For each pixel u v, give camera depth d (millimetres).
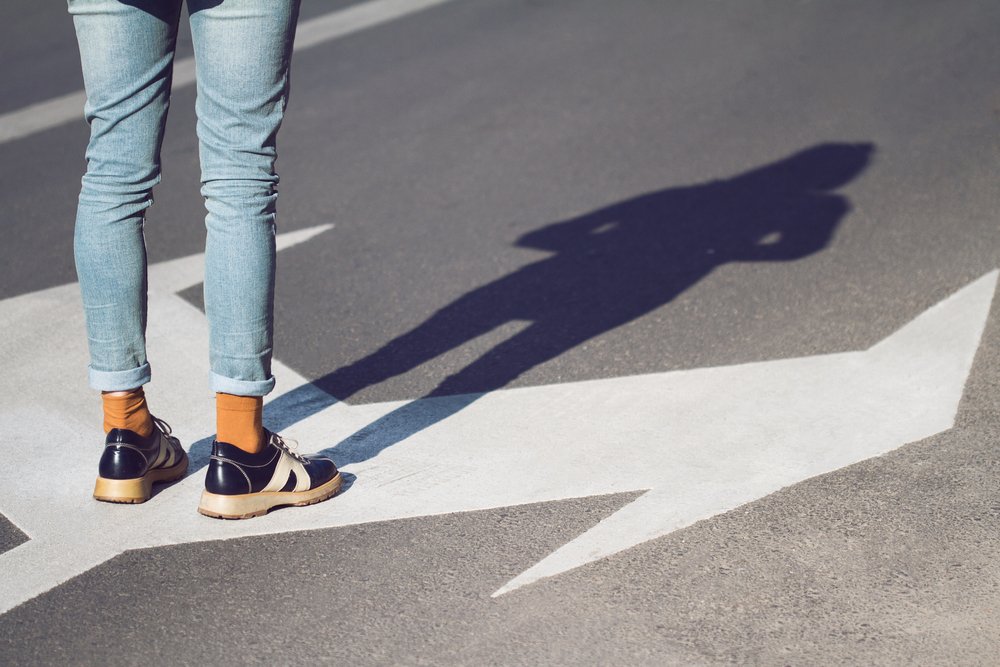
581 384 3865
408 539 2990
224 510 3033
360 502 3168
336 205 5789
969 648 2541
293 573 2857
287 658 2561
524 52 8492
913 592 2727
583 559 2887
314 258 5117
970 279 4574
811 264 4840
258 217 2842
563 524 3041
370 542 2980
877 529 2975
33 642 2625
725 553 2896
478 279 4844
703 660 2520
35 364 4078
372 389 3885
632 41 8625
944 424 3482
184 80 8055
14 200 6043
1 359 4117
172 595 2781
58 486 3262
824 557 2869
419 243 5270
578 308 4523
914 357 3945
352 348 4219
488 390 3852
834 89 7320
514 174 6152
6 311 4590
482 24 9320
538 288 4734
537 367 4020
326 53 8711
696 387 3805
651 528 3010
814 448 3379
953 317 4238
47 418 3668
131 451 3096
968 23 8609
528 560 2891
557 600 2734
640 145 6516
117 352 2979
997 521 2990
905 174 5863
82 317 4504
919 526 2982
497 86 7727
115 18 2744
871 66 7742
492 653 2559
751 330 4242
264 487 3059
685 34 8734
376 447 3477
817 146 6352
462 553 2924
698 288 4660
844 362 3938
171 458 3223
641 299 4586
